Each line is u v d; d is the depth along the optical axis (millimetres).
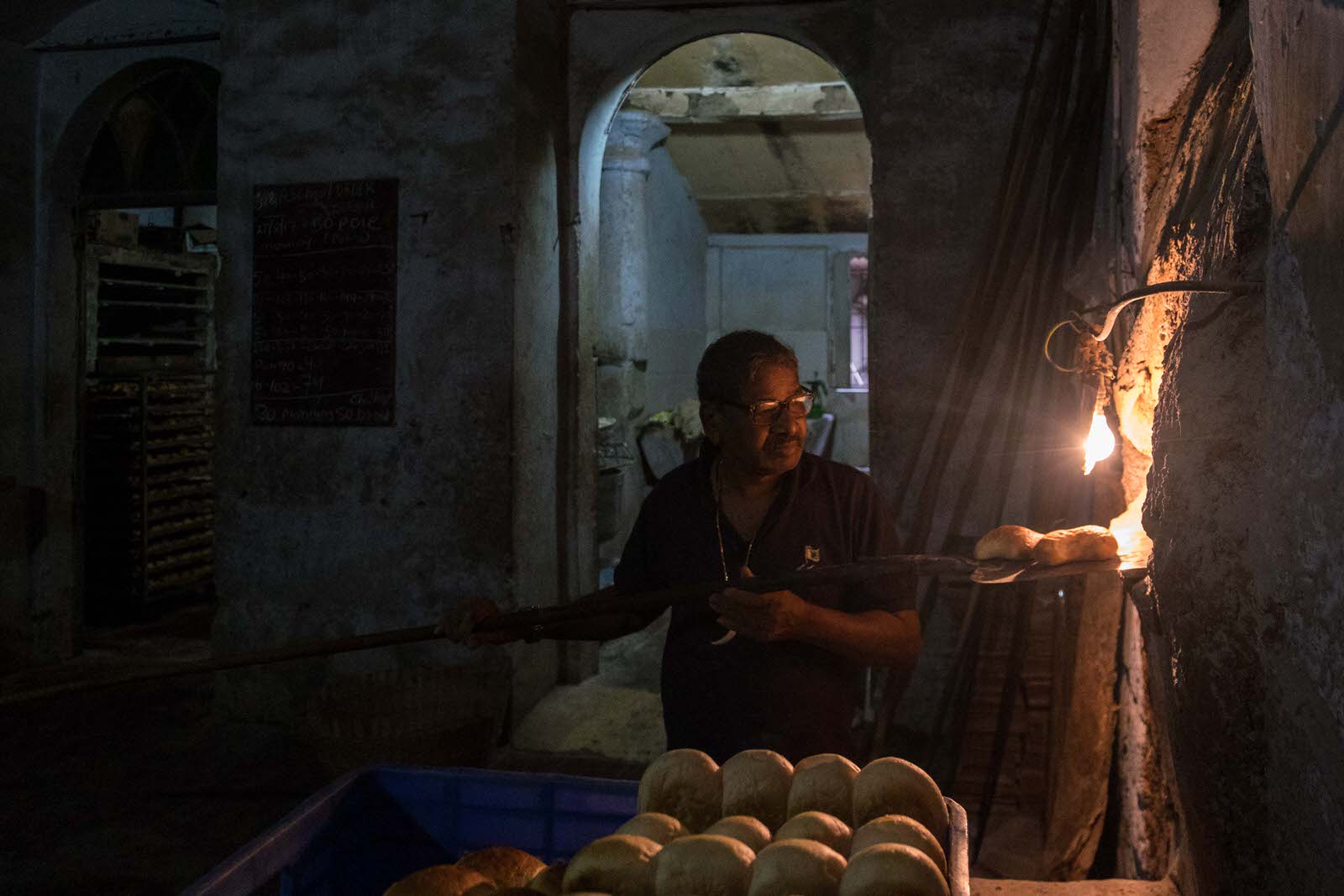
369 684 3607
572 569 5473
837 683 2023
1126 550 1974
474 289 4840
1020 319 4262
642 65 5344
